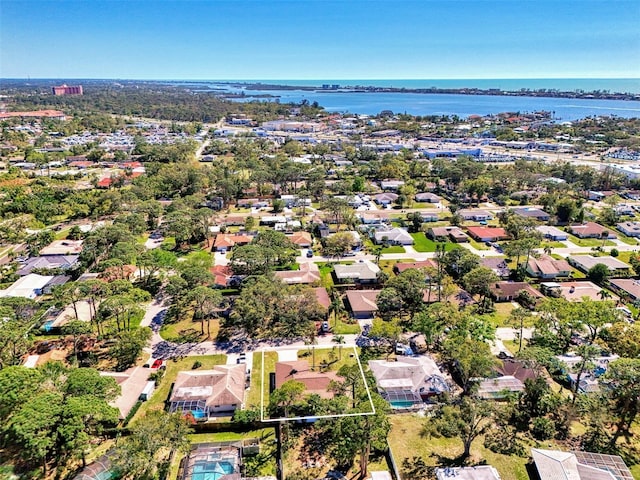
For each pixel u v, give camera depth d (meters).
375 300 87.62
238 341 77.38
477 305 89.06
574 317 69.06
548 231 131.00
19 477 48.56
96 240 108.19
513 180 182.25
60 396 50.47
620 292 93.56
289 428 56.88
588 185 180.75
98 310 79.19
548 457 49.34
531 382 59.66
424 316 75.75
